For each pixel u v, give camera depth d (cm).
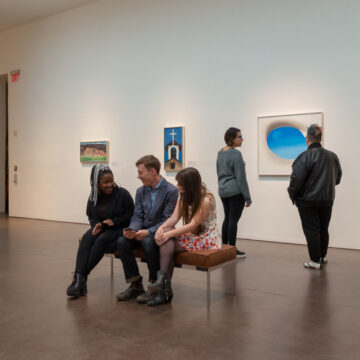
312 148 485
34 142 1057
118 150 894
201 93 768
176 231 360
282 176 678
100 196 412
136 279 378
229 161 545
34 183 1060
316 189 478
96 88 928
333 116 632
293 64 668
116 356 257
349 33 620
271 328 305
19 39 1084
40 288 414
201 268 357
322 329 303
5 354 261
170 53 808
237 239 712
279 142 678
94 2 927
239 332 297
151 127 840
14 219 1050
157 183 396
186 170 372
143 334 293
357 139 614
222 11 740
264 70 696
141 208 405
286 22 673
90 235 395
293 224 669
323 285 423
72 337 288
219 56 745
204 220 382
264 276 461
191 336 290
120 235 399
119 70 888
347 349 268
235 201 546
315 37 648
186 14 785
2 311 345
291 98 670
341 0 625
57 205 1011
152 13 833
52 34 1010
